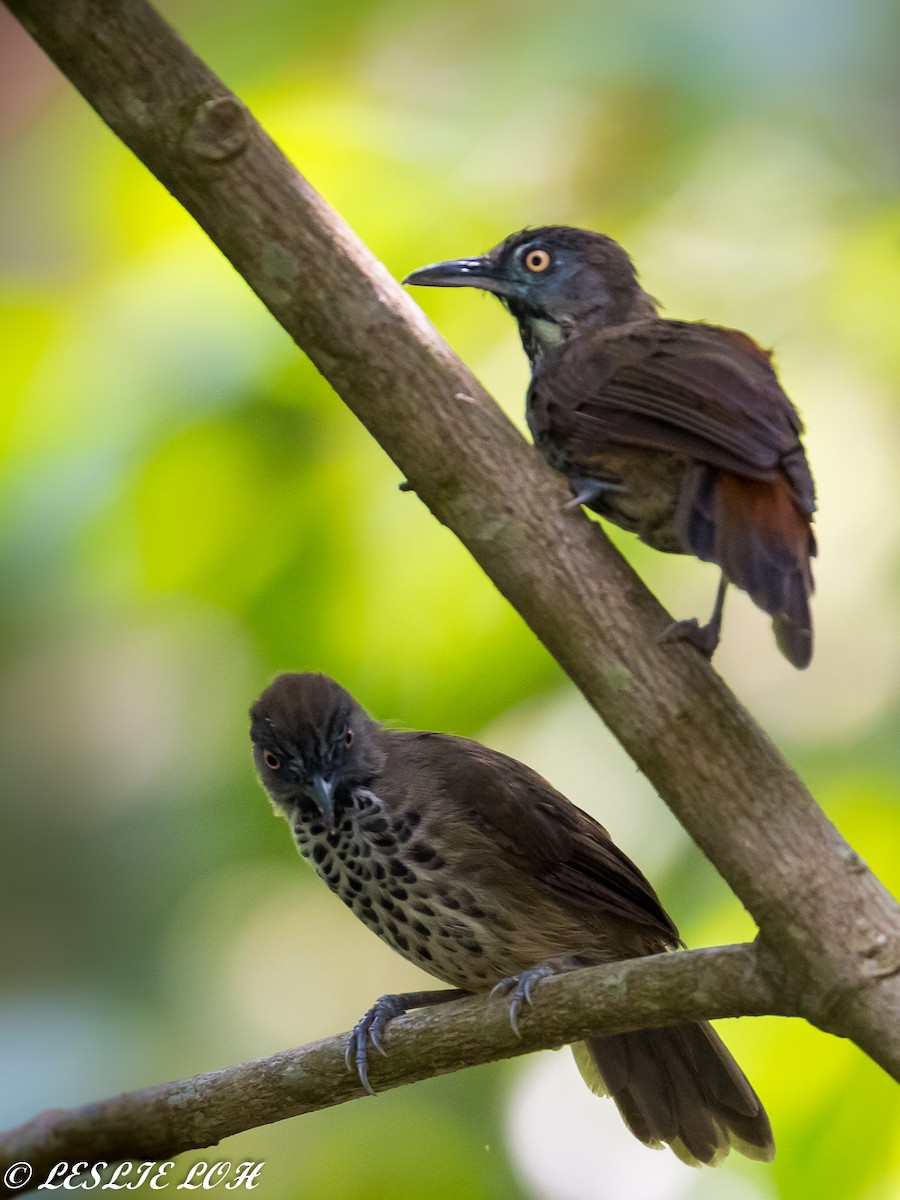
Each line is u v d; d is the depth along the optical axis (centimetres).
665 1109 988
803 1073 1075
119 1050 1348
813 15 1264
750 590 821
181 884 1455
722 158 1275
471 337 1216
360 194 1238
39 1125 826
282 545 1217
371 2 1286
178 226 1250
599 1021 805
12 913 1489
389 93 1276
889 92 1272
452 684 1228
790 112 1270
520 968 1031
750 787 764
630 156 1269
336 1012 1539
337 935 1557
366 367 802
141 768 1519
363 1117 1377
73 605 1244
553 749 1275
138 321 1209
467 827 1017
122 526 1194
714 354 925
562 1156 1373
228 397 1181
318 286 799
